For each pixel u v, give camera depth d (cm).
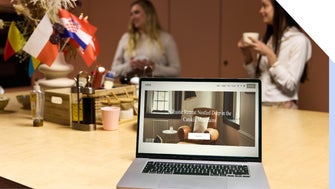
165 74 346
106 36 474
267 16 276
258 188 104
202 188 103
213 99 132
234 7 388
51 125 187
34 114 190
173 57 360
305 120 199
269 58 267
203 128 130
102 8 472
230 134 129
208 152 128
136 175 113
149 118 133
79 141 159
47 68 213
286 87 266
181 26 426
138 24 355
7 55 221
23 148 148
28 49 193
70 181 114
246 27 383
